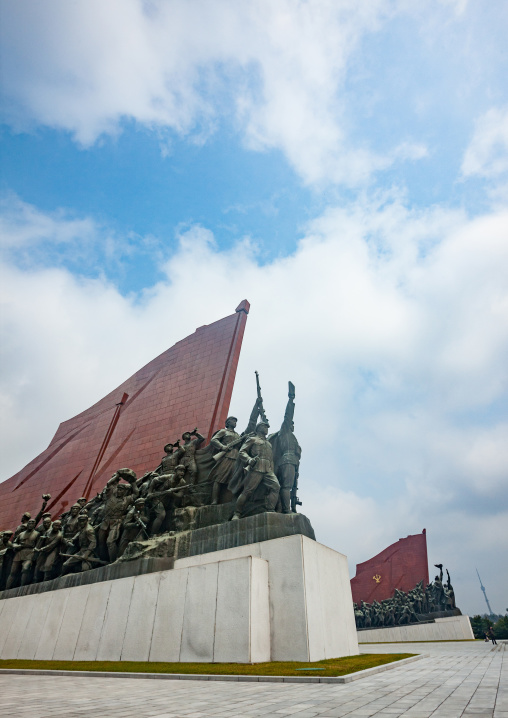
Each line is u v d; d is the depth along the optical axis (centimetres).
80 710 561
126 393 3356
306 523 1430
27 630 1680
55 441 3534
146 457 2852
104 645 1380
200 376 2998
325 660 1109
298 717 494
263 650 1099
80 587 1597
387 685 745
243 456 1600
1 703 625
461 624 3756
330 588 1320
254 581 1148
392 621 4331
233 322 3130
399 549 5738
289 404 1720
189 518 1623
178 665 1085
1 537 2239
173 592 1297
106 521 1850
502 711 504
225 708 558
